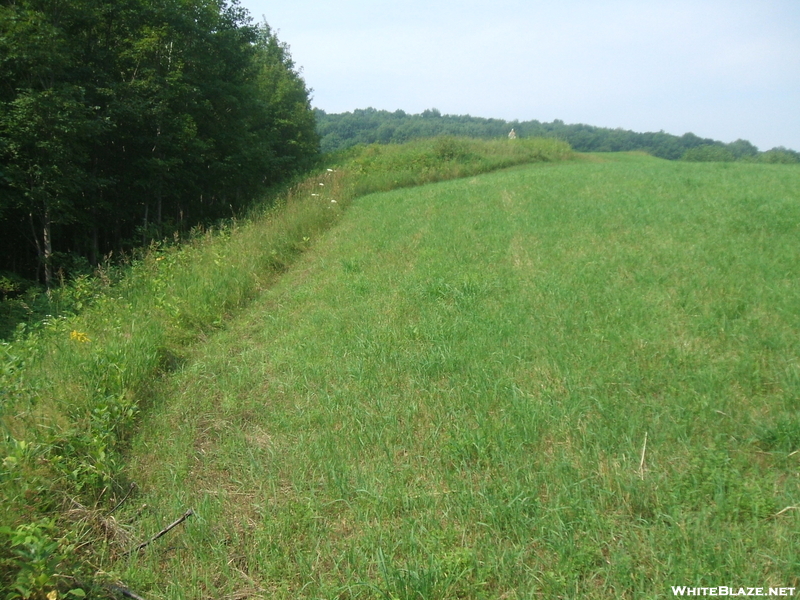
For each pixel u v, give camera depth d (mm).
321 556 3172
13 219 15805
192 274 8469
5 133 13227
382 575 2898
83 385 4688
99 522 3520
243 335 6719
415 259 8945
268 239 10508
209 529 3439
